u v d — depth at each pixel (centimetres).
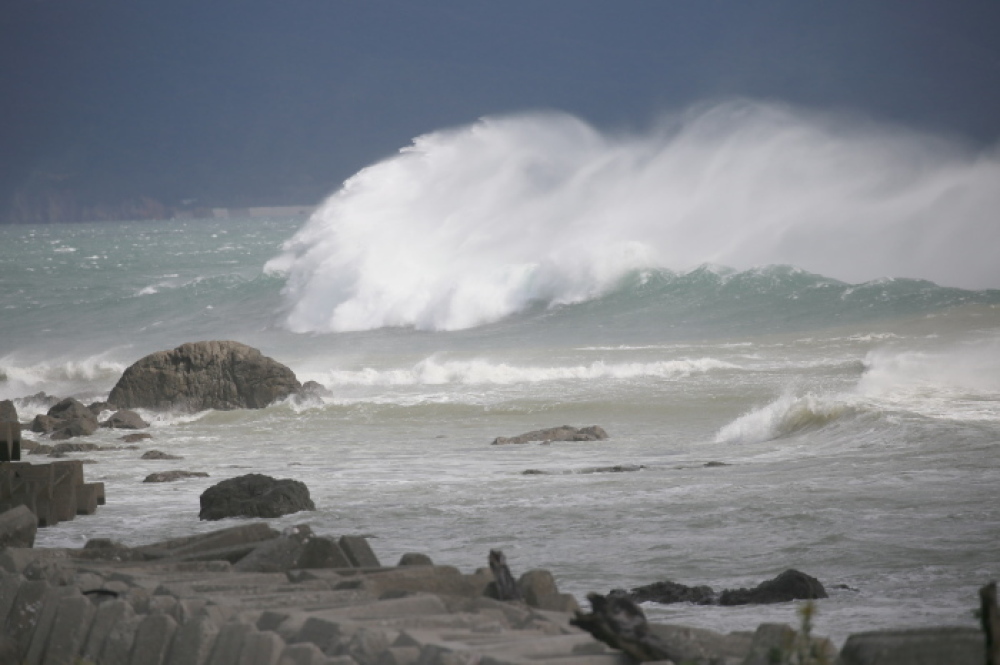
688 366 14388
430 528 5678
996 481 6456
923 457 7650
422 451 9825
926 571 4228
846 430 9306
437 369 14925
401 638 2025
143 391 13388
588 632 2184
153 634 2333
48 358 19125
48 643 2566
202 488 7662
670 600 3803
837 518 5441
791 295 19612
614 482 7138
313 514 6291
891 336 16038
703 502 6109
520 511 6084
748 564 4522
